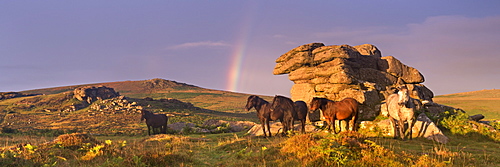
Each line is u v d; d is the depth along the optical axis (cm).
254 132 2109
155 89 18588
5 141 1939
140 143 1688
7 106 7944
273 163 1078
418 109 1883
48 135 3294
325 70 2228
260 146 1353
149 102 7981
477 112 5722
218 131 2736
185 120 5872
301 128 1989
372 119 1925
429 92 2525
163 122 2894
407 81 2402
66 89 17562
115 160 1123
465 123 1775
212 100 15038
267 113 1834
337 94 2111
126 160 1112
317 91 2241
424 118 1720
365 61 2333
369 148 1138
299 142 1194
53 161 1180
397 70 2386
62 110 7381
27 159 1177
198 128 2842
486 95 10781
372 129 1786
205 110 8388
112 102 7625
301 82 2406
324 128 2011
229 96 16838
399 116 1625
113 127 5047
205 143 1692
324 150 1060
